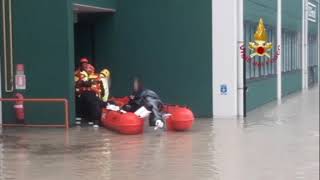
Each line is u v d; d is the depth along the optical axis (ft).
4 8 67.05
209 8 73.46
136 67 76.48
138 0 76.07
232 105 73.72
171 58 75.15
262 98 91.97
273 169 41.24
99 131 62.54
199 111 74.54
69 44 65.57
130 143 54.13
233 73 73.41
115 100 69.87
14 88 67.51
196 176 39.63
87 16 77.92
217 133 59.77
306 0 130.72
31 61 66.64
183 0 74.28
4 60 67.56
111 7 75.61
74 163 44.78
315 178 38.22
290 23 116.57
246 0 81.00
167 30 75.15
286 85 112.78
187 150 49.78
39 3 66.03
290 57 117.50
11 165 44.32
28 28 66.54
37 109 66.74
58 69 65.98
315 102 96.43
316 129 61.98
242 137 56.70
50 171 41.96
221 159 45.42
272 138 55.67
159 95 75.72
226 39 73.26
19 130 64.23
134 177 39.63
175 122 61.05
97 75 68.49
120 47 77.00
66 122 65.57
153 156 47.24
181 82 74.90
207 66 73.97
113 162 44.98
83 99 67.05
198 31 73.97
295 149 49.29
